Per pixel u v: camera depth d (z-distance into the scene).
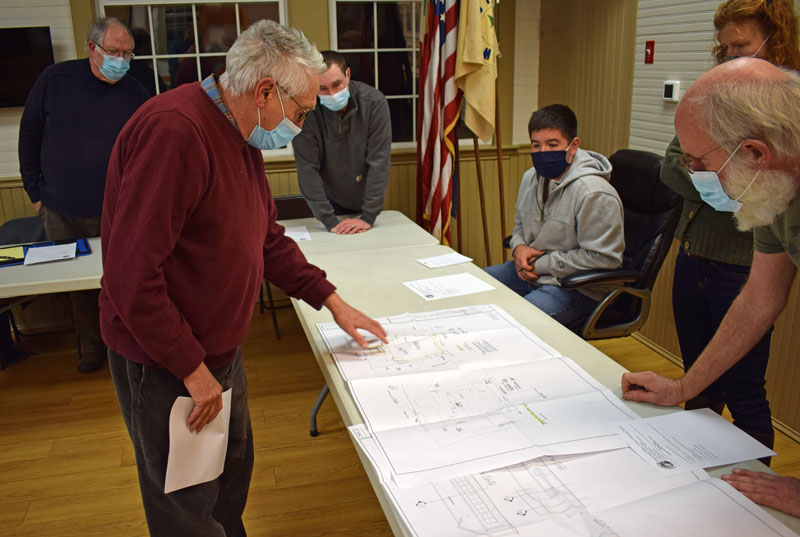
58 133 2.89
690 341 2.05
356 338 1.53
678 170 1.90
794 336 2.38
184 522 1.36
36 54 3.24
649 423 1.16
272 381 3.02
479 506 0.95
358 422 1.20
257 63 1.17
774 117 0.90
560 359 1.42
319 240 2.63
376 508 2.12
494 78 3.25
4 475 2.32
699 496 0.96
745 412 1.85
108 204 1.22
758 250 1.20
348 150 2.86
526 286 2.58
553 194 2.41
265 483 2.25
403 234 2.71
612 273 2.17
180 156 1.11
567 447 1.09
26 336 3.57
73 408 2.81
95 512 2.11
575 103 3.62
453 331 1.60
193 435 1.28
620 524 0.90
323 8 3.58
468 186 4.05
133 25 3.48
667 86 2.83
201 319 1.26
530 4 3.84
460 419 1.19
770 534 0.88
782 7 1.58
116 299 1.12
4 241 3.05
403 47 3.82
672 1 2.76
